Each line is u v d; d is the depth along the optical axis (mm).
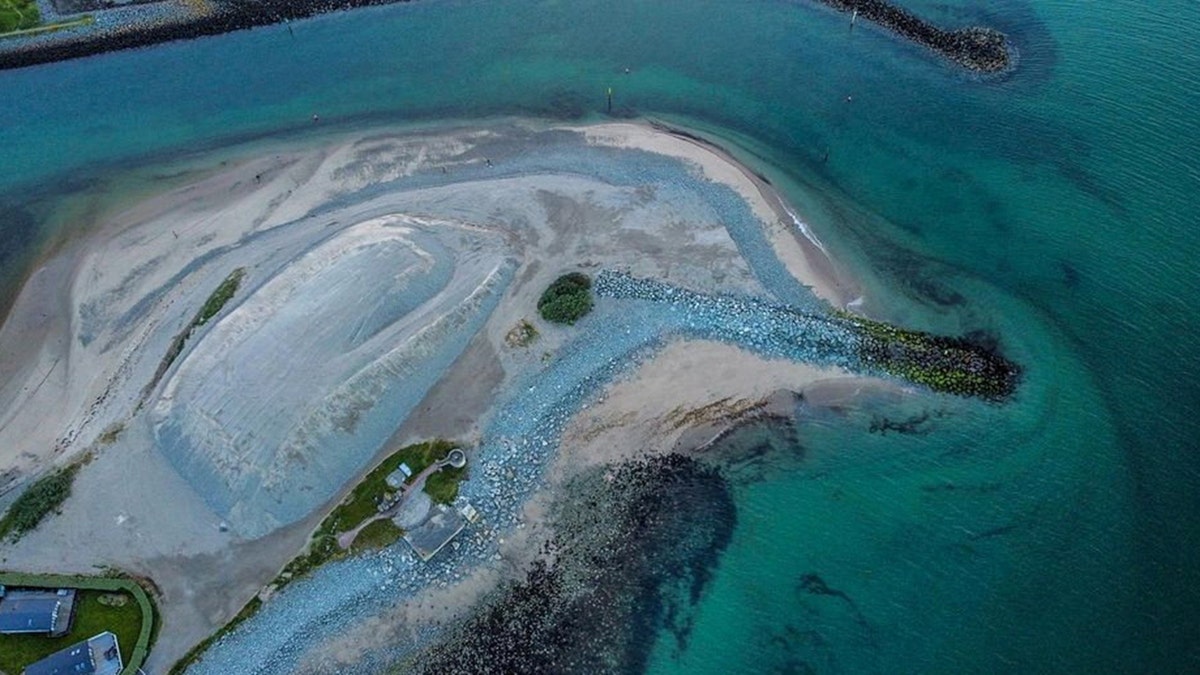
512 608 48031
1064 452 52938
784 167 72625
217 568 49531
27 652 46344
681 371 58031
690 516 51375
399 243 63156
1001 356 58344
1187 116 73750
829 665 45562
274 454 51938
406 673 45938
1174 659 44375
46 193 74500
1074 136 73000
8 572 49094
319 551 49844
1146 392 55844
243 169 75312
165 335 61219
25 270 68750
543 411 56094
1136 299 61250
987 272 63906
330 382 54656
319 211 70625
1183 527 49250
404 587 48688
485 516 51344
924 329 60125
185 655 46531
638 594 48531
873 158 73062
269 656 46469
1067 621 45906
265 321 58094
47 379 60438
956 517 50375
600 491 52438
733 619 47438
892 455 53438
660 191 70375
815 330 59875
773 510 51344
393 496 51688
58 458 54750
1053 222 66812
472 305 61000
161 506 51781
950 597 47250
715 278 63344
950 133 74625
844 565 48938
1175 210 66500
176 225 70625
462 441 54594
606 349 59250
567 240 66500
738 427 55125
